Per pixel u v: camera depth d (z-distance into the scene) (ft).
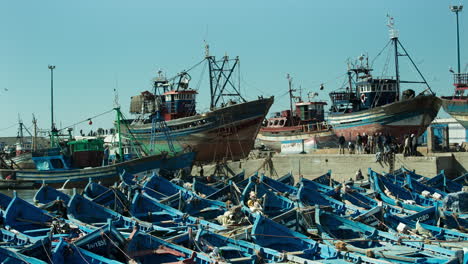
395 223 91.86
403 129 196.75
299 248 75.87
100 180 173.37
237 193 124.88
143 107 233.14
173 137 215.51
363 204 114.42
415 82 199.62
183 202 113.50
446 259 63.82
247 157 219.00
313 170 182.60
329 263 66.80
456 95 205.57
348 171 174.09
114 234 69.26
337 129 219.82
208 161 215.51
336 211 106.63
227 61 227.40
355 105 226.17
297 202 109.60
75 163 187.52
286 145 244.42
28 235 85.81
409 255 71.36
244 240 77.10
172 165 182.29
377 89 217.77
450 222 97.35
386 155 165.58
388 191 127.24
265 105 211.41
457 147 195.93
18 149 295.48
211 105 231.09
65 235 79.77
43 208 102.68
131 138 209.77
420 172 159.33
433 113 195.52
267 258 69.77
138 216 104.01
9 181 180.45
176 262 65.05
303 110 263.49
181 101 230.68
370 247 79.30
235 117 206.90
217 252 67.72
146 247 70.33
